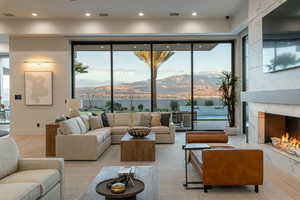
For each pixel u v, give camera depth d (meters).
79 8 6.20
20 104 7.61
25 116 7.61
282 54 3.83
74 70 7.99
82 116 6.06
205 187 3.06
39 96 7.61
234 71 7.86
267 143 4.77
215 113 8.02
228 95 7.59
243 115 7.42
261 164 3.01
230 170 3.01
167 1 5.79
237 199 2.86
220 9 6.38
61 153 4.66
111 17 6.96
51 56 7.58
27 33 7.11
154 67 8.00
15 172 2.65
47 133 5.02
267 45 4.33
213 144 4.01
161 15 6.81
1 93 10.84
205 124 8.03
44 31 7.12
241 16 6.17
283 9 3.79
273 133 4.80
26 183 2.22
